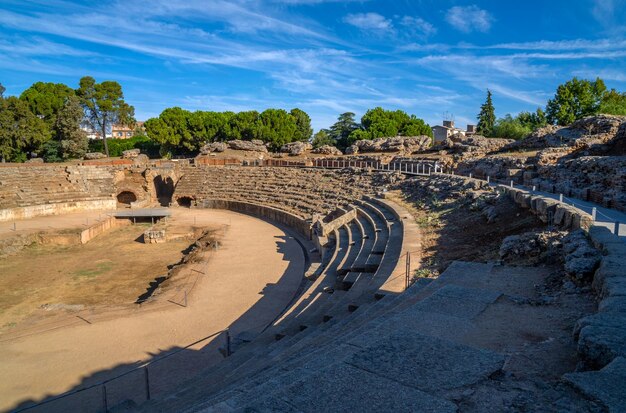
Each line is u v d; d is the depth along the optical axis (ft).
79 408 44.75
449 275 40.86
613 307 24.34
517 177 114.21
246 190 198.18
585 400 16.29
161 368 53.16
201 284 87.76
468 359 20.51
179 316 71.10
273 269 98.53
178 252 123.13
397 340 22.47
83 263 111.04
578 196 84.69
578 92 233.14
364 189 148.87
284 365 28.19
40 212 170.30
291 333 51.93
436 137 403.95
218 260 106.52
